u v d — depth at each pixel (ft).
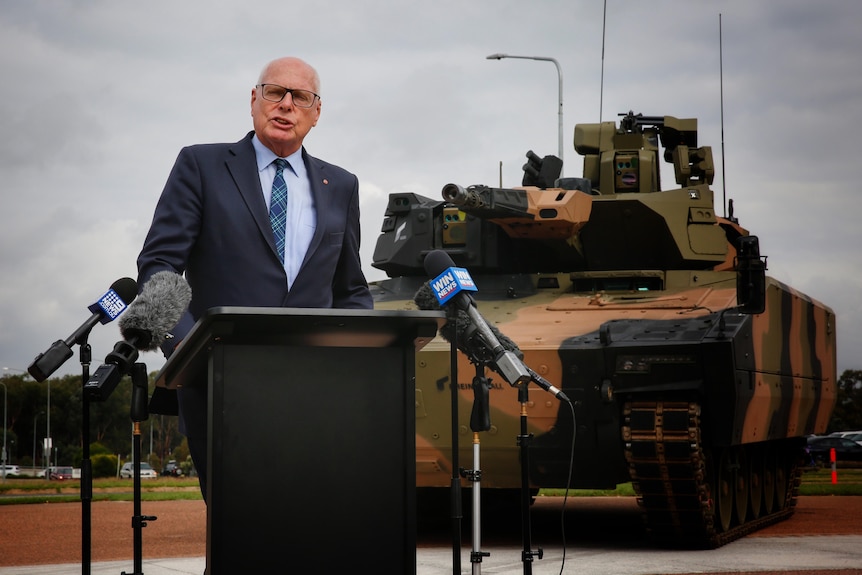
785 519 55.06
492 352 16.24
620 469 39.65
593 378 38.14
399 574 12.80
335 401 12.80
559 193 44.42
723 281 45.96
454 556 15.64
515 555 37.60
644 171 51.08
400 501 12.89
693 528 39.22
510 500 54.70
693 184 54.60
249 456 12.51
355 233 18.08
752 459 48.67
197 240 16.87
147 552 38.29
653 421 37.24
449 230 48.21
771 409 44.70
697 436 36.81
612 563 34.76
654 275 45.75
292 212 17.17
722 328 37.91
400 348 13.03
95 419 369.71
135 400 15.48
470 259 47.44
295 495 12.60
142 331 14.28
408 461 12.92
